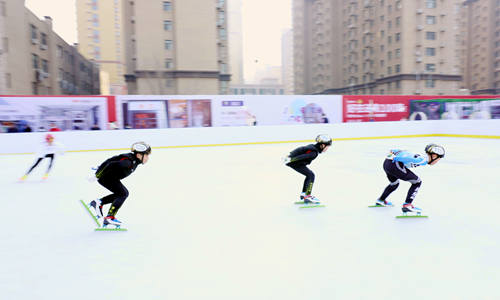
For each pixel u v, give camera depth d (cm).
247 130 1625
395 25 4381
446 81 4366
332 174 821
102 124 1633
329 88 6238
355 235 399
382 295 261
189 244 375
